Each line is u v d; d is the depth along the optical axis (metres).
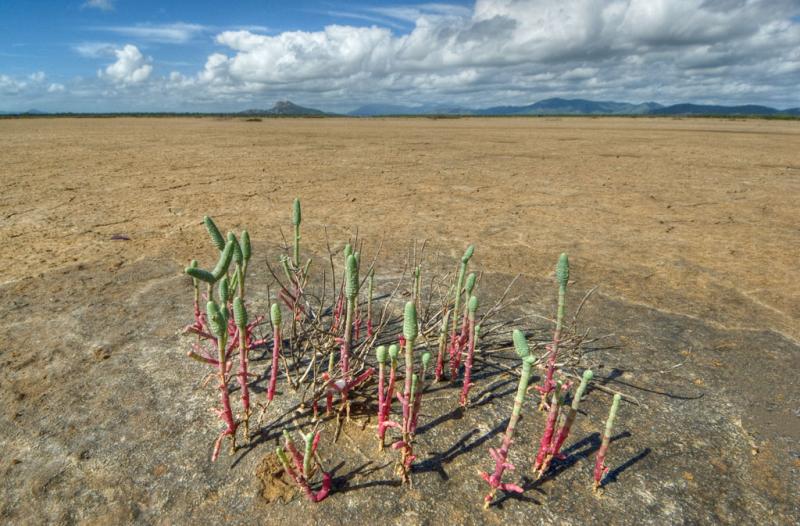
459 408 2.33
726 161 13.90
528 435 2.15
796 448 2.15
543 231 5.90
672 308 3.62
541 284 4.07
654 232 5.95
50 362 2.64
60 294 3.57
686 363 2.83
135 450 2.01
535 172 11.38
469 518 1.73
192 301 3.45
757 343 3.09
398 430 2.15
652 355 2.91
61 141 18.67
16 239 5.11
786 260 4.85
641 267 4.57
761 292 3.98
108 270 4.12
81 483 1.84
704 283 4.16
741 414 2.37
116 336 2.93
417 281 2.93
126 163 11.98
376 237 5.50
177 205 7.09
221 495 1.80
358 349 2.61
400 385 2.47
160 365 2.62
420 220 6.38
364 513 1.73
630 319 3.40
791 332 3.26
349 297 1.98
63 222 5.91
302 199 7.73
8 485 1.83
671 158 14.68
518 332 1.56
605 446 1.78
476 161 13.53
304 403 2.30
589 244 5.35
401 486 1.85
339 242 5.26
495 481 1.71
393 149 17.12
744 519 1.77
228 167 11.51
